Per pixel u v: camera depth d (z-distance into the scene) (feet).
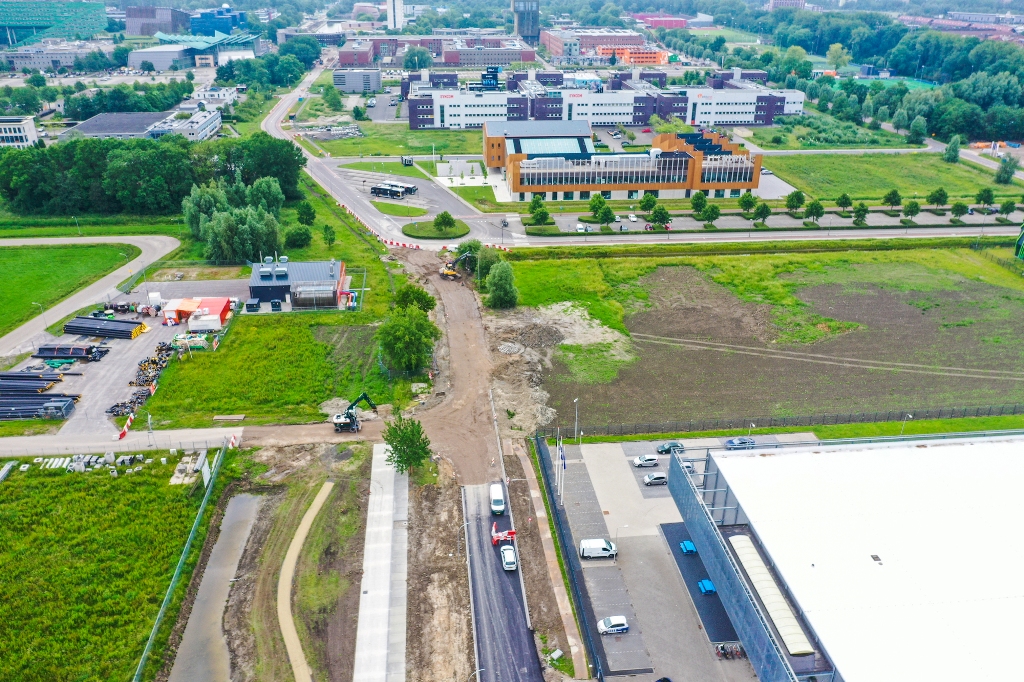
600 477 315.58
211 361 398.21
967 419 354.54
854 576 213.46
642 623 244.83
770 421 351.25
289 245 569.64
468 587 258.57
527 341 431.43
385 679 223.51
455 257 542.98
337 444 334.24
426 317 405.59
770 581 215.51
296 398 366.22
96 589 251.19
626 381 391.24
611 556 272.31
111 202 637.30
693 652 234.38
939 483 253.85
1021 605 204.64
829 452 270.87
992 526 233.55
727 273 529.86
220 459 318.65
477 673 225.15
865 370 402.52
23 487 298.76
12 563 260.83
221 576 262.47
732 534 239.91
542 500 301.22
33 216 625.82
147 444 328.49
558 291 497.87
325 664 228.43
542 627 242.58
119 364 395.96
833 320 460.96
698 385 387.34
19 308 458.91
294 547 275.18
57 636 234.38
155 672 224.94
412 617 246.27
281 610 248.11
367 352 413.80
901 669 185.68
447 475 315.58
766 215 620.90
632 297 495.82
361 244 578.25
